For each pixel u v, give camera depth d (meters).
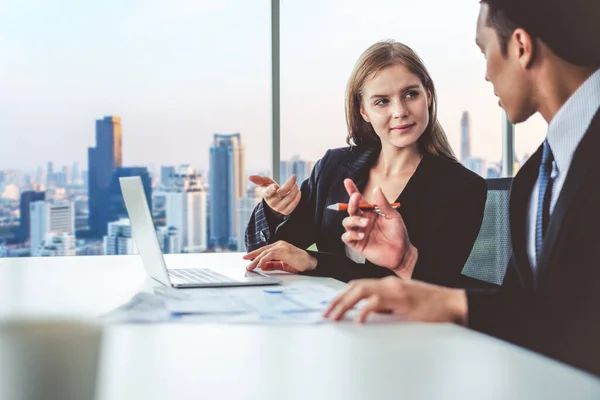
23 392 0.27
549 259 0.98
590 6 1.07
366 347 0.65
